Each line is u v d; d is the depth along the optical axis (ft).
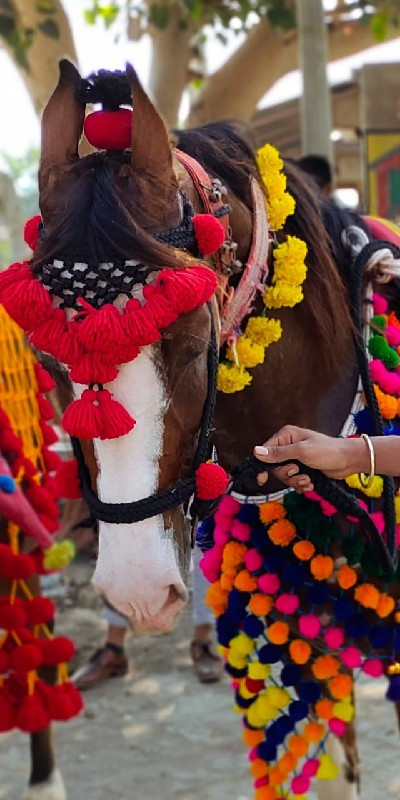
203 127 5.25
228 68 15.76
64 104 4.14
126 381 3.82
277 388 5.16
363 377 5.18
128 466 3.88
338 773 6.09
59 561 7.18
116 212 3.81
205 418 4.21
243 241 4.86
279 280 4.94
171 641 11.31
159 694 9.81
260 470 4.72
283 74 15.99
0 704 6.75
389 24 16.58
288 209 4.99
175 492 3.99
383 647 5.50
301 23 12.14
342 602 5.38
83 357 3.74
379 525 5.29
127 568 3.90
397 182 15.97
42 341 3.82
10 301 3.86
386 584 5.42
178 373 3.92
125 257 3.76
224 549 5.60
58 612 12.39
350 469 4.54
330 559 5.27
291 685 5.56
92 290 3.78
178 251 3.87
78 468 4.36
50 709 6.84
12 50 13.43
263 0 14.85
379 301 5.40
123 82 4.13
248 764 8.30
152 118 3.92
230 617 5.59
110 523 3.95
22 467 6.70
